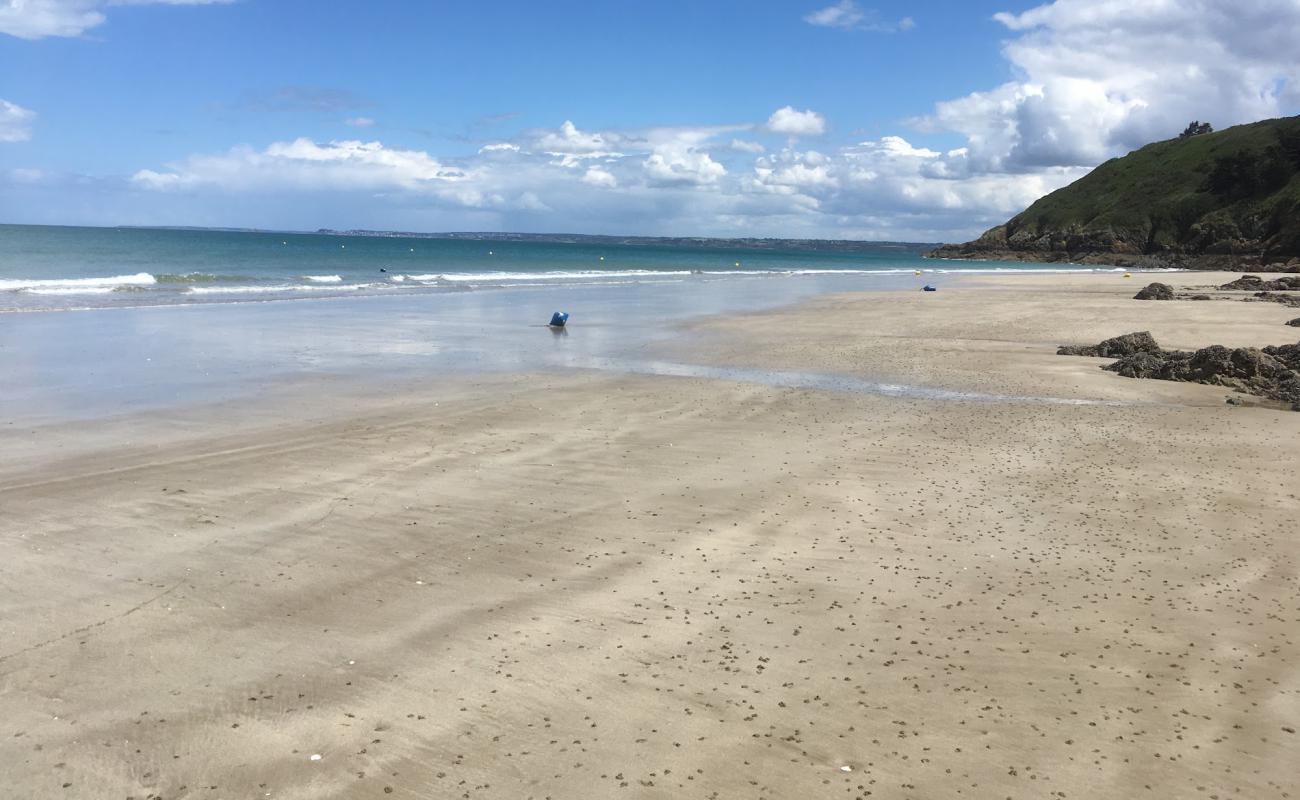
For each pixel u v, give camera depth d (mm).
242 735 6035
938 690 6824
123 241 111562
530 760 5816
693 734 6160
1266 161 135750
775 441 14922
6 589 8234
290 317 30859
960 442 15055
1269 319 36562
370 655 7227
